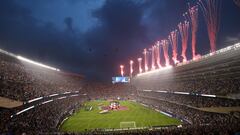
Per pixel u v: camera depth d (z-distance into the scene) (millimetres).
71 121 74312
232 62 68875
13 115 51562
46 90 86188
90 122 72125
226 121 44656
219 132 34219
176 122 68688
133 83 192375
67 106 93312
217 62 77062
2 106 47125
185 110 73062
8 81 64250
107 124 68438
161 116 80625
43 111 68250
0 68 71125
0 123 43531
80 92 147500
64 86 120125
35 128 49031
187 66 99688
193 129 36875
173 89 98125
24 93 66188
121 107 108625
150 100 115250
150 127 54594
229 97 59688
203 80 84938
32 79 85875
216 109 55344
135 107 108188
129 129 52125
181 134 34344
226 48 73688
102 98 151875
